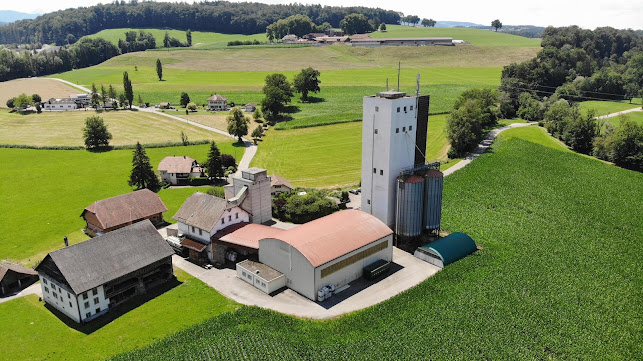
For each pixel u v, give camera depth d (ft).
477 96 583.17
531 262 264.93
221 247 274.98
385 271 262.88
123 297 240.12
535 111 639.35
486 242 291.17
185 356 190.90
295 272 241.55
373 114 285.02
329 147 539.29
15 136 582.76
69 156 504.02
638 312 222.48
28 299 245.04
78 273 223.92
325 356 189.26
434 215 293.43
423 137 307.99
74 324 221.46
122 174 449.06
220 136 592.19
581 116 517.96
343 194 357.82
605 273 256.32
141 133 602.44
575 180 405.39
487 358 188.85
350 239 252.42
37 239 314.76
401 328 206.08
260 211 317.83
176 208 367.04
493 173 413.59
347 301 234.17
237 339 201.36
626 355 192.75
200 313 226.58
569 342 198.29
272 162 488.44
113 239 246.47
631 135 457.27
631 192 384.68
